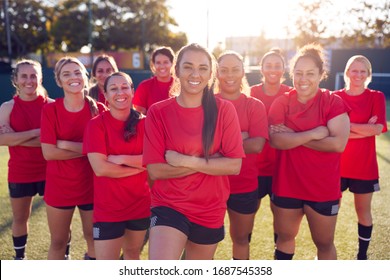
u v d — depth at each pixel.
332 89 21.33
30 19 35.09
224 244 3.79
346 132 2.61
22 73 3.22
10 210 4.75
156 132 2.21
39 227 4.24
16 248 3.39
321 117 2.67
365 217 3.41
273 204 2.85
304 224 4.29
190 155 2.19
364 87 3.44
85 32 34.94
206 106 2.19
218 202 2.25
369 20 33.94
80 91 2.82
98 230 2.59
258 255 3.52
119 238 2.62
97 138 2.57
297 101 2.74
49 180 2.86
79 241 3.92
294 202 2.71
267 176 3.41
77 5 35.44
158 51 4.17
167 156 2.19
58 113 2.83
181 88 2.18
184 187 2.18
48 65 25.55
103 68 3.79
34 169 3.30
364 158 3.37
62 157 2.78
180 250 2.09
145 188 2.72
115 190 2.57
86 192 2.90
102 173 2.53
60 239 2.93
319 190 2.60
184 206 2.18
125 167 2.56
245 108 2.86
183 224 2.14
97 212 2.61
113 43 36.88
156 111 2.23
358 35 34.56
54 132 2.82
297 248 3.66
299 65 2.63
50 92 17.70
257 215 4.63
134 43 37.12
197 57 2.11
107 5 36.31
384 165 7.02
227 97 2.88
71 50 36.03
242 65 2.85
